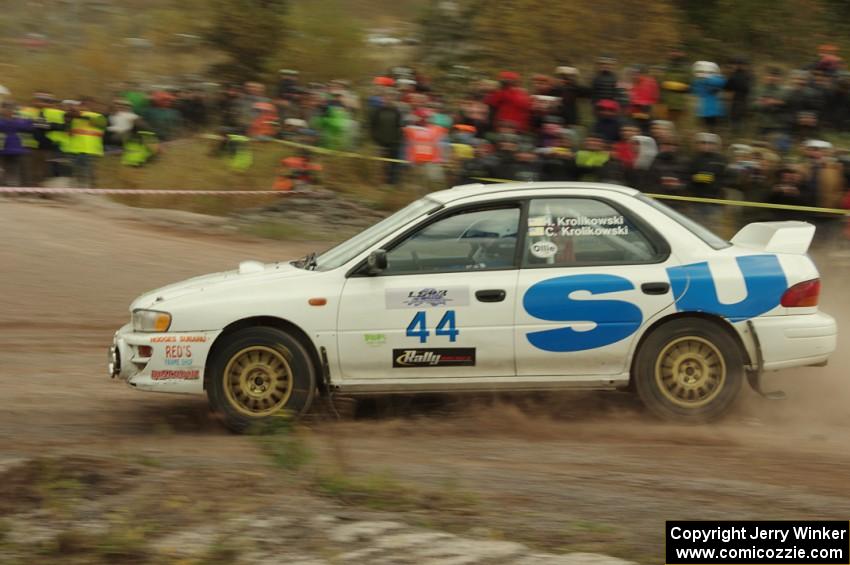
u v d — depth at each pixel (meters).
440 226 15.24
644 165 29.91
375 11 67.75
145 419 15.77
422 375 15.01
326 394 15.17
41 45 60.97
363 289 14.90
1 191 35.62
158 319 14.80
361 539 10.11
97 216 33.69
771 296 15.09
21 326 22.23
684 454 13.85
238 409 14.81
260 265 16.44
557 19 50.78
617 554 9.97
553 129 32.03
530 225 15.23
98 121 39.84
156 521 10.56
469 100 39.97
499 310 14.90
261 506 11.01
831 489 12.34
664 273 15.06
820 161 28.03
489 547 9.90
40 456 13.38
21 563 9.54
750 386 16.58
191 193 37.25
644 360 15.07
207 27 54.06
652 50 50.34
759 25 52.31
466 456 13.74
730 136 35.56
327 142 39.97
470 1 56.31
